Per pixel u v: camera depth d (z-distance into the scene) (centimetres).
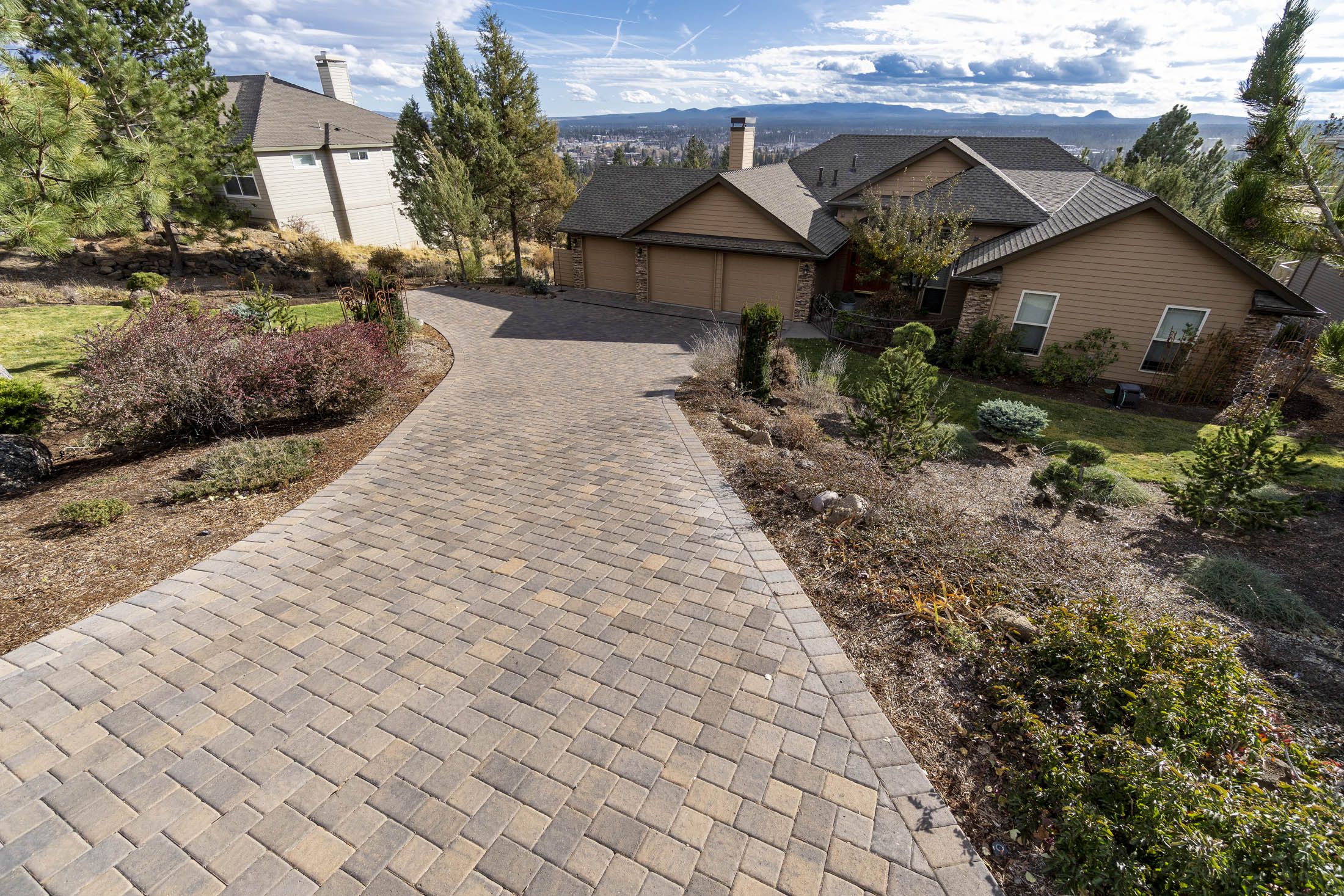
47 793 316
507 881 275
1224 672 344
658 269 1970
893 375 756
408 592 487
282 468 695
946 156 1758
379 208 3119
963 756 347
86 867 280
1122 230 1196
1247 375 1145
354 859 285
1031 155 1934
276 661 409
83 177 693
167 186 852
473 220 2202
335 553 546
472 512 626
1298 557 623
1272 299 1123
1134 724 341
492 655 416
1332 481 810
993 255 1342
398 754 339
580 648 423
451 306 1981
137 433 762
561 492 675
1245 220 943
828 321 1764
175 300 1255
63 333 1318
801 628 445
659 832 298
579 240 2170
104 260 1970
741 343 1035
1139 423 1081
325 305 1819
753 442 828
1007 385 1293
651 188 2169
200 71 1875
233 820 303
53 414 845
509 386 1152
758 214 1694
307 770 330
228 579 503
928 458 787
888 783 326
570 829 299
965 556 515
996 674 396
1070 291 1280
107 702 374
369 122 3119
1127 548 624
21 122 639
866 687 393
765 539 570
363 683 390
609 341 1551
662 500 650
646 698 379
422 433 880
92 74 1508
